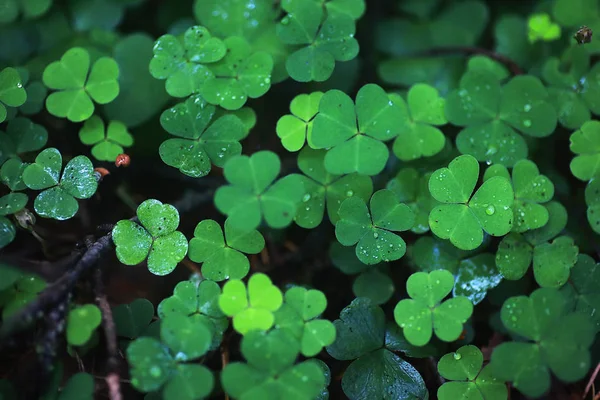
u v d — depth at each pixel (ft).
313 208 2.02
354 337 1.97
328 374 1.96
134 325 1.97
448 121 2.09
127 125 2.15
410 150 2.08
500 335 2.04
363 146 2.00
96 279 1.97
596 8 2.23
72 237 2.08
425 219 2.05
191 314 1.94
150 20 2.29
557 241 2.01
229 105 2.05
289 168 2.15
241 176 1.92
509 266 2.00
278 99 2.22
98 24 2.24
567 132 2.16
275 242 2.13
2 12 2.19
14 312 1.90
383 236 1.98
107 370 1.90
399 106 2.10
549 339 1.91
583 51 2.16
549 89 2.13
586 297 1.99
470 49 2.25
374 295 2.04
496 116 2.09
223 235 1.99
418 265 2.03
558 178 2.13
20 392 1.90
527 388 1.90
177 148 2.03
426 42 2.29
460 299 1.94
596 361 1.98
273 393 1.86
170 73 2.06
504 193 1.97
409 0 2.32
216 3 2.16
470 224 1.97
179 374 1.87
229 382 1.86
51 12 2.22
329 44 2.08
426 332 1.93
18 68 2.12
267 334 1.90
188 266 2.08
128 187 2.15
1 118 2.03
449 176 1.98
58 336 1.91
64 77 2.08
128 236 1.97
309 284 2.11
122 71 2.18
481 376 1.94
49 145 2.14
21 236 2.04
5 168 2.01
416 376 1.96
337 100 2.01
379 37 2.30
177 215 1.98
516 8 2.32
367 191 2.03
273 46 2.14
